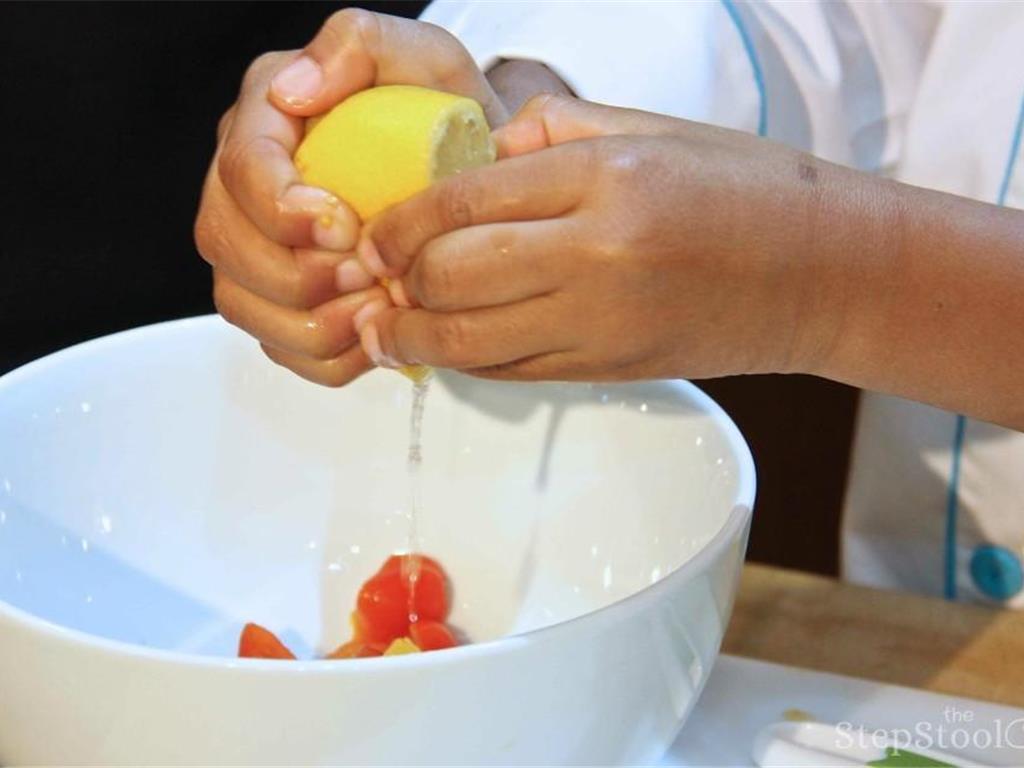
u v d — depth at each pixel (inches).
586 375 17.9
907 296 19.1
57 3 36.7
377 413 25.7
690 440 22.9
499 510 25.4
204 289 41.3
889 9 32.1
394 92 19.1
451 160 18.4
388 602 24.7
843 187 18.6
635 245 16.0
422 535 25.9
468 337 17.0
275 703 15.5
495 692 16.2
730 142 18.3
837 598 27.1
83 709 16.2
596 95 28.5
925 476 33.2
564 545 24.8
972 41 30.4
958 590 33.4
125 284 39.9
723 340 17.7
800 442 48.8
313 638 25.1
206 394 25.1
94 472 24.0
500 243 16.2
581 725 17.3
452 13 30.9
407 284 17.7
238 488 25.6
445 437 25.5
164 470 24.9
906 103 33.8
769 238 17.2
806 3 31.7
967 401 20.6
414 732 16.1
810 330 18.7
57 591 22.8
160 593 24.5
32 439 23.0
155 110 38.9
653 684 18.0
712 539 18.6
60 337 39.5
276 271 19.1
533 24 29.5
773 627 26.1
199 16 38.1
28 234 38.6
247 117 19.8
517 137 18.9
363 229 18.5
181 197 39.8
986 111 30.4
